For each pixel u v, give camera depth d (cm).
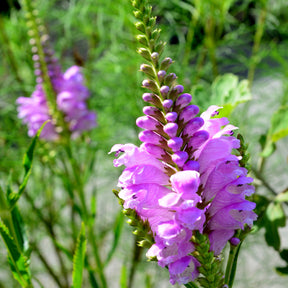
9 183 37
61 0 71
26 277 35
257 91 65
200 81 62
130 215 30
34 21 51
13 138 62
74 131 55
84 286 67
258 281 70
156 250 30
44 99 55
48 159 56
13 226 36
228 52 62
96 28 65
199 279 31
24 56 64
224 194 31
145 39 30
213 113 31
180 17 60
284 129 44
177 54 58
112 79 64
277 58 55
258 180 45
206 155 31
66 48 68
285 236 79
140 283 72
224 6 53
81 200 52
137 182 30
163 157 31
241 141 31
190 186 29
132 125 63
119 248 71
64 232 65
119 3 51
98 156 65
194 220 29
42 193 66
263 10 55
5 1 72
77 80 55
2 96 68
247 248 65
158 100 30
